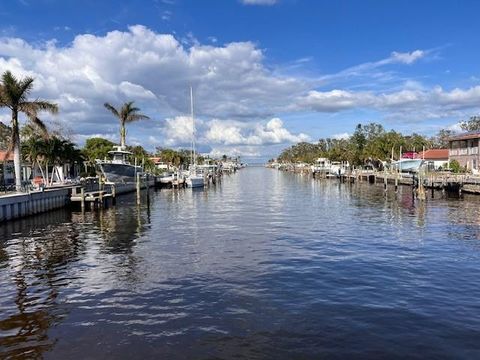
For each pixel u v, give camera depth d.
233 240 27.97
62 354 11.95
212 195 70.12
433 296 15.95
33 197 40.78
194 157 95.25
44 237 30.05
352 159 123.25
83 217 41.25
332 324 13.52
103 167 74.19
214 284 17.88
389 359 11.29
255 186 94.44
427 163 91.12
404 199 55.69
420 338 12.42
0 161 60.97
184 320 14.07
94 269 20.86
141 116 85.25
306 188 83.94
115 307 15.42
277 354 11.69
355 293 16.42
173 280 18.61
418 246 24.98
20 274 20.25
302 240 27.44
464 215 38.53
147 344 12.42
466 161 78.50
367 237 28.23
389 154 108.69
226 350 11.97
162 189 85.88
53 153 56.47
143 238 29.28
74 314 14.85
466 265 20.42
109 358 11.68
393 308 14.76
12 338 13.02
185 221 38.09
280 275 19.06
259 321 13.88
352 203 52.12
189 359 11.51
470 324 13.32
